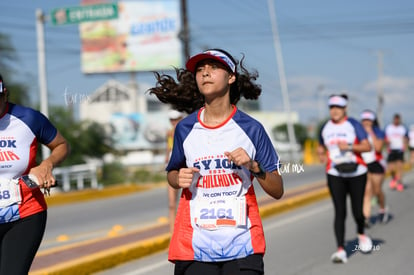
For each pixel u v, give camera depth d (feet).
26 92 154.20
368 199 45.52
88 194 89.92
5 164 17.74
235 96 18.12
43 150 76.07
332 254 35.73
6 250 17.72
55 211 73.26
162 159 209.15
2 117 17.75
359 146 33.30
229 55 16.62
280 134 289.74
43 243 45.50
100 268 32.63
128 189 101.30
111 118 226.79
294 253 36.32
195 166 16.69
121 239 39.40
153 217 62.39
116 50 180.96
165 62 178.29
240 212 16.38
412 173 106.63
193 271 16.55
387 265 32.30
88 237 48.55
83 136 127.03
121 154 153.07
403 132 75.00
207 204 16.62
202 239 16.53
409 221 48.55
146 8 179.22
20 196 17.83
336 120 34.24
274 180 16.29
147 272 32.07
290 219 51.83
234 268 16.40
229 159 15.64
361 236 35.68
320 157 35.55
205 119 16.74
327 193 70.49
